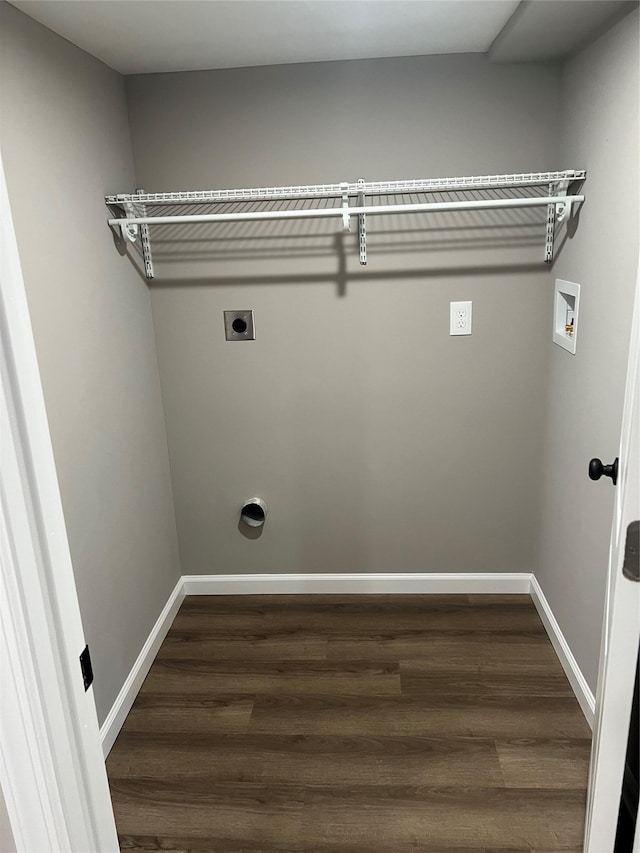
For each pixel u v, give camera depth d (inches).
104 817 37.0
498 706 82.1
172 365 100.7
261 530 108.1
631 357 46.1
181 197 84.0
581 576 80.3
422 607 104.7
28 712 31.2
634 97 61.8
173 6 63.1
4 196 28.4
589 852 49.3
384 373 99.0
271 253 95.0
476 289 94.4
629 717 44.8
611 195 68.0
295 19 69.0
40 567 31.1
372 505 105.4
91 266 76.6
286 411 101.9
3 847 34.0
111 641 80.1
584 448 78.0
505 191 90.4
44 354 64.6
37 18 64.2
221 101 89.4
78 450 71.8
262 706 84.0
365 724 80.0
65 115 71.0
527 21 68.7
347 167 91.0
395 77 87.4
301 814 67.9
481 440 100.9
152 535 96.4
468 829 65.2
